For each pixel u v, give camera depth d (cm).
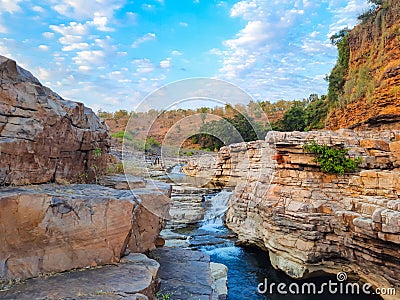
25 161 449
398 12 2208
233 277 968
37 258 372
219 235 1198
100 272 395
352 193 968
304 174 1055
